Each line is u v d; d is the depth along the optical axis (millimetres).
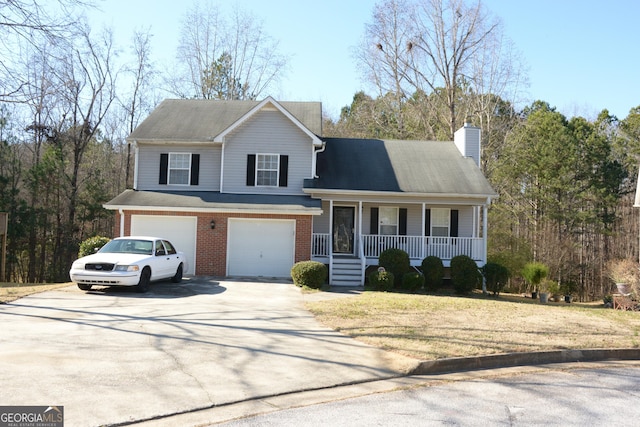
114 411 5777
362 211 24062
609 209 40500
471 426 5727
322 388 7078
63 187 31125
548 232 35500
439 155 25469
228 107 26188
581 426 5816
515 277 31469
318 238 22203
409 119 38688
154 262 16047
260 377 7312
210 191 22703
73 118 34500
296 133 22719
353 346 9227
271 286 18047
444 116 36844
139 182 22922
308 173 22609
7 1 12547
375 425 5688
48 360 7527
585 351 9625
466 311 13758
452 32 35688
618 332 11602
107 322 10492
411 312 13047
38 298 13602
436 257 21172
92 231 33906
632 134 42625
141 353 8188
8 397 6035
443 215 24062
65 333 9328
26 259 33125
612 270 24234
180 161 23016
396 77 38094
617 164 38500
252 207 20578
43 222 30516
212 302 13914
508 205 39094
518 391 7234
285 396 6715
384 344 9250
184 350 8492
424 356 8453
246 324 10930
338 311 12852
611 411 6422
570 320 13062
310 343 9367
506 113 39312
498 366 8766
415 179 23031
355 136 43438
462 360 8461
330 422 5754
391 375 7777
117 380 6828
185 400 6250
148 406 5988
